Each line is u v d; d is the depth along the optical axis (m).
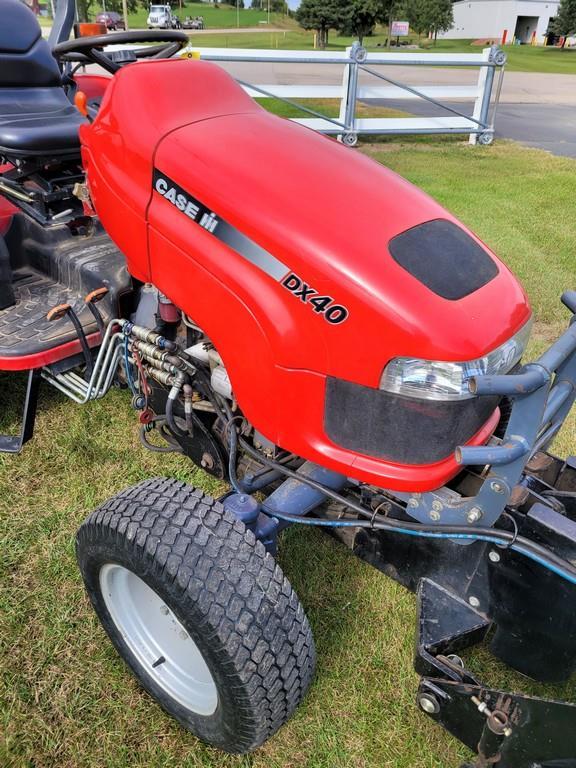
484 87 9.23
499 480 1.43
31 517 2.38
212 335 1.68
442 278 1.48
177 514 1.50
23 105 3.22
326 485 1.84
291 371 1.53
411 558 1.79
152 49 2.32
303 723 1.78
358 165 1.73
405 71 20.61
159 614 1.71
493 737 1.46
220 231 1.58
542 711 1.36
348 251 1.45
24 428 2.40
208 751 1.71
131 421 2.88
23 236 2.84
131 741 1.72
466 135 10.39
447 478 1.51
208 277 1.62
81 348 2.39
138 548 1.46
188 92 1.81
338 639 1.99
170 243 1.69
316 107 10.88
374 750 1.72
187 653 1.66
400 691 1.86
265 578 1.46
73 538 2.30
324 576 2.20
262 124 1.80
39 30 3.33
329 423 1.56
